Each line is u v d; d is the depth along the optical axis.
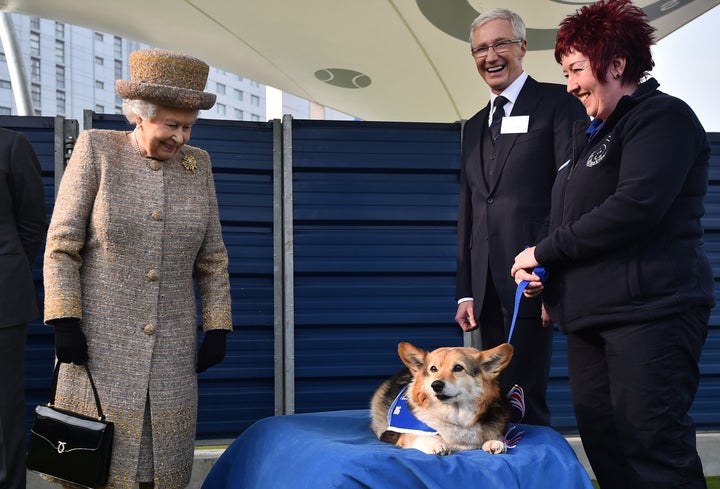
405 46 7.69
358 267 4.24
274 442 2.61
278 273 4.19
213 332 2.71
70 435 2.37
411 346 2.59
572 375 2.58
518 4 6.46
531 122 3.14
